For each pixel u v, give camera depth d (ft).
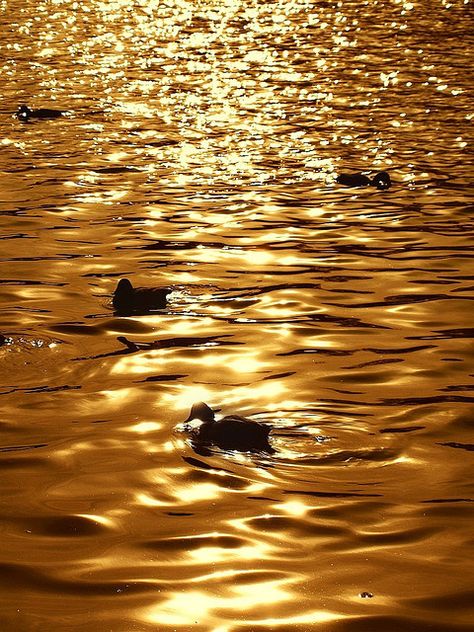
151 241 60.70
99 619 23.95
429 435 34.32
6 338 44.21
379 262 56.24
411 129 92.99
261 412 36.24
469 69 124.16
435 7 192.95
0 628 23.62
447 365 41.16
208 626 23.68
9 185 74.79
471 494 30.19
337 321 46.83
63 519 28.89
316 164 81.00
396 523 28.48
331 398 37.60
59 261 56.54
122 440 34.01
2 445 33.83
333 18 182.50
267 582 25.57
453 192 71.77
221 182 75.66
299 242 60.49
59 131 94.32
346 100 107.55
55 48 149.18
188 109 104.17
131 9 203.62
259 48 147.74
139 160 82.89
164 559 26.68
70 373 40.29
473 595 25.03
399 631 23.58
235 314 47.80
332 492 30.14
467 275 53.67
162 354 42.39
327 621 23.93
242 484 30.68
